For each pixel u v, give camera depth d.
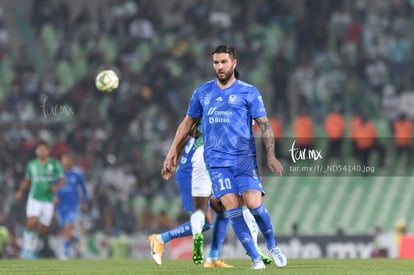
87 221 67.50
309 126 80.56
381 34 95.25
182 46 90.94
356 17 96.38
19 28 90.25
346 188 74.94
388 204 75.50
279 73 89.06
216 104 26.11
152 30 91.94
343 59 92.38
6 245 64.38
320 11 96.31
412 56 94.00
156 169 74.44
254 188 26.12
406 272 25.22
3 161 73.94
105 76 36.62
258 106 25.98
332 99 88.25
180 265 33.88
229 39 93.00
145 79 85.06
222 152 26.06
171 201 70.62
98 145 76.88
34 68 87.44
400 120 86.75
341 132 81.62
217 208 30.83
